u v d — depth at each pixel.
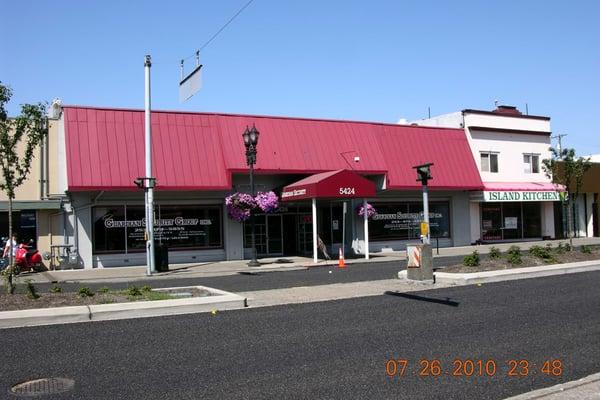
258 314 10.78
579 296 12.36
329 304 11.88
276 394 6.08
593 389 6.02
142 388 6.31
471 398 5.96
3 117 11.86
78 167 22.89
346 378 6.64
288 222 28.23
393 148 29.89
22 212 23.23
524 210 34.78
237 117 26.78
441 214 31.91
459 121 33.28
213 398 5.96
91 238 23.77
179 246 25.28
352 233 29.08
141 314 10.66
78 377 6.74
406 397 5.98
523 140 34.94
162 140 24.84
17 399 5.93
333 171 26.17
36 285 17.50
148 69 21.89
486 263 17.22
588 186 36.50
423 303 11.78
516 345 8.16
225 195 26.05
